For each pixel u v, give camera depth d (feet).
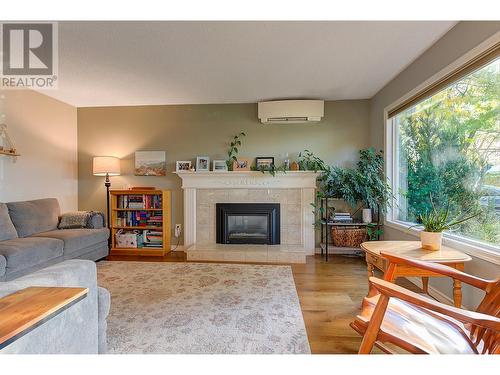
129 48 7.92
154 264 11.06
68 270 3.88
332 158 12.92
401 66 9.31
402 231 9.78
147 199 12.97
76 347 3.80
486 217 6.23
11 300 2.97
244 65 9.12
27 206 10.11
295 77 10.21
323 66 9.25
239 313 6.84
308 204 12.57
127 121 13.70
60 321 3.45
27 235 9.67
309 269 10.38
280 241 12.84
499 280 4.19
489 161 6.16
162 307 7.17
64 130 13.11
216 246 12.39
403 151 10.30
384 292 3.71
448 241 7.11
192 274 9.79
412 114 9.56
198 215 13.17
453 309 3.23
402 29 7.03
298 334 5.90
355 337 5.80
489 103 6.13
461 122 7.07
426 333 3.92
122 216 13.23
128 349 5.36
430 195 8.50
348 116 12.83
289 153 13.08
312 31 7.07
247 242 12.85
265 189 12.89
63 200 13.03
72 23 6.64
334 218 12.02
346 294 8.04
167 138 13.58
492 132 6.08
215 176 12.98
